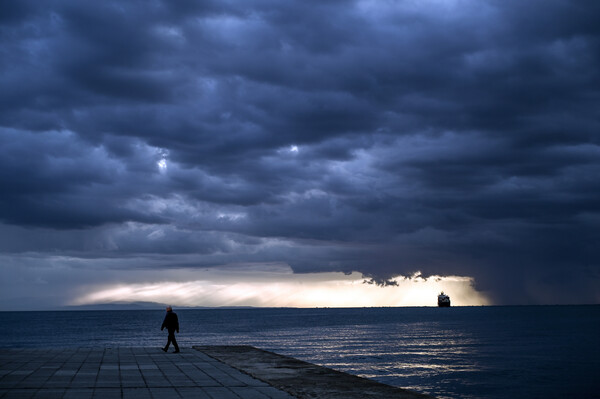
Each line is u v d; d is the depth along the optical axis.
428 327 140.62
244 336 101.81
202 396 14.11
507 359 62.19
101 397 13.86
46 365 21.20
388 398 13.72
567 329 124.88
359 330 126.38
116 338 95.38
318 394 14.29
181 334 109.56
